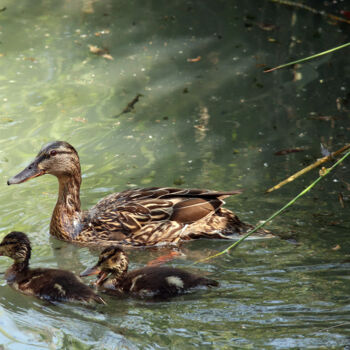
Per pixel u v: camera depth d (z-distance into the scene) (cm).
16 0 2142
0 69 1734
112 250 994
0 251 1015
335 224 1123
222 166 1338
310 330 835
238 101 1612
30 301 951
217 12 2061
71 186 1163
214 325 858
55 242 1145
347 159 1335
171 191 1178
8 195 1259
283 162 1343
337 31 1912
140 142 1440
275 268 1005
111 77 1720
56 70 1744
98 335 852
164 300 932
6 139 1429
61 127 1487
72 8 2092
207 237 1135
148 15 2047
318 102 1589
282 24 1969
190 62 1792
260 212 1177
